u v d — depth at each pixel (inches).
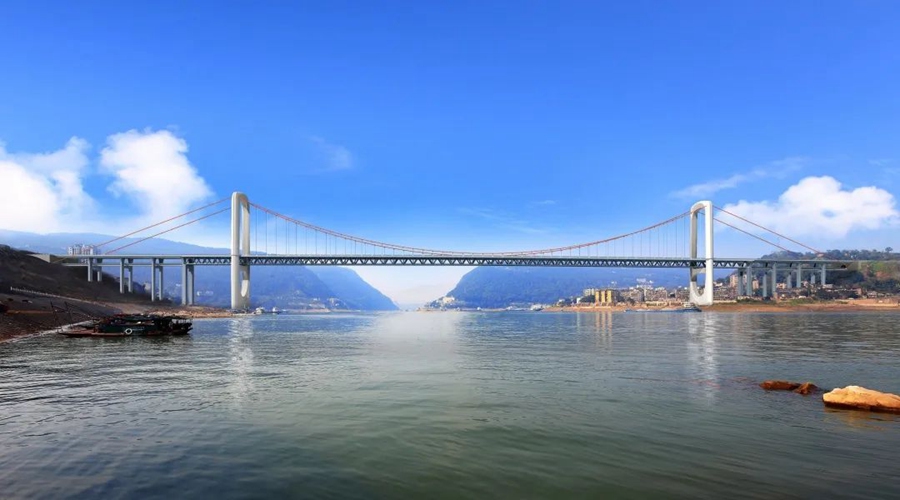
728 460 450.3
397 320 5128.0
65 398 733.9
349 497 370.6
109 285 6092.5
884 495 373.7
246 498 368.8
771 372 997.8
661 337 2108.8
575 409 651.5
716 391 781.3
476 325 3737.7
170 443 499.5
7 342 1819.6
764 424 571.5
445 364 1159.0
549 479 405.7
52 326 2495.1
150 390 799.1
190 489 384.5
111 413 631.8
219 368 1087.6
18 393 776.9
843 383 868.6
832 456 460.8
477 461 448.5
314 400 711.7
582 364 1150.3
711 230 6702.8
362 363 1181.1
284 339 2066.9
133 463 441.4
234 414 623.2
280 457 458.0
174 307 5782.5
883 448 483.2
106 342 1852.9
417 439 513.7
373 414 623.2
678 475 414.6
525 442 503.8
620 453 470.0
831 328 2711.6
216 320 4566.9
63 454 465.1
